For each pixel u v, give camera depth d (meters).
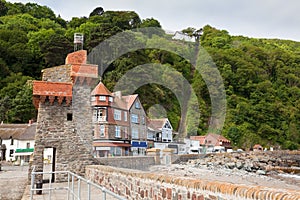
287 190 3.57
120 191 8.70
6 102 48.44
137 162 8.55
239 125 45.97
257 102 50.56
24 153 39.16
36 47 54.03
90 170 13.79
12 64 53.97
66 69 16.08
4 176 19.64
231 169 25.27
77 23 46.47
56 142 15.48
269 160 39.12
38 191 11.11
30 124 45.31
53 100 15.48
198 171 14.46
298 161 43.12
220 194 4.30
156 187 6.25
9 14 76.06
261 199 3.55
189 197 5.05
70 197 9.73
